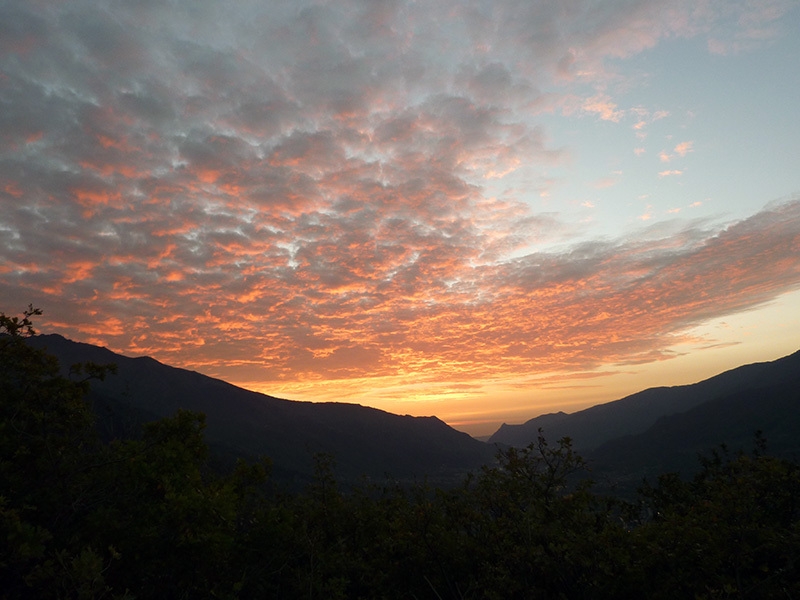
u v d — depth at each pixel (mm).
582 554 4781
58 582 3377
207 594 4703
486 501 6301
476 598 5113
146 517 4719
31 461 4988
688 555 4668
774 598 4250
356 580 5945
